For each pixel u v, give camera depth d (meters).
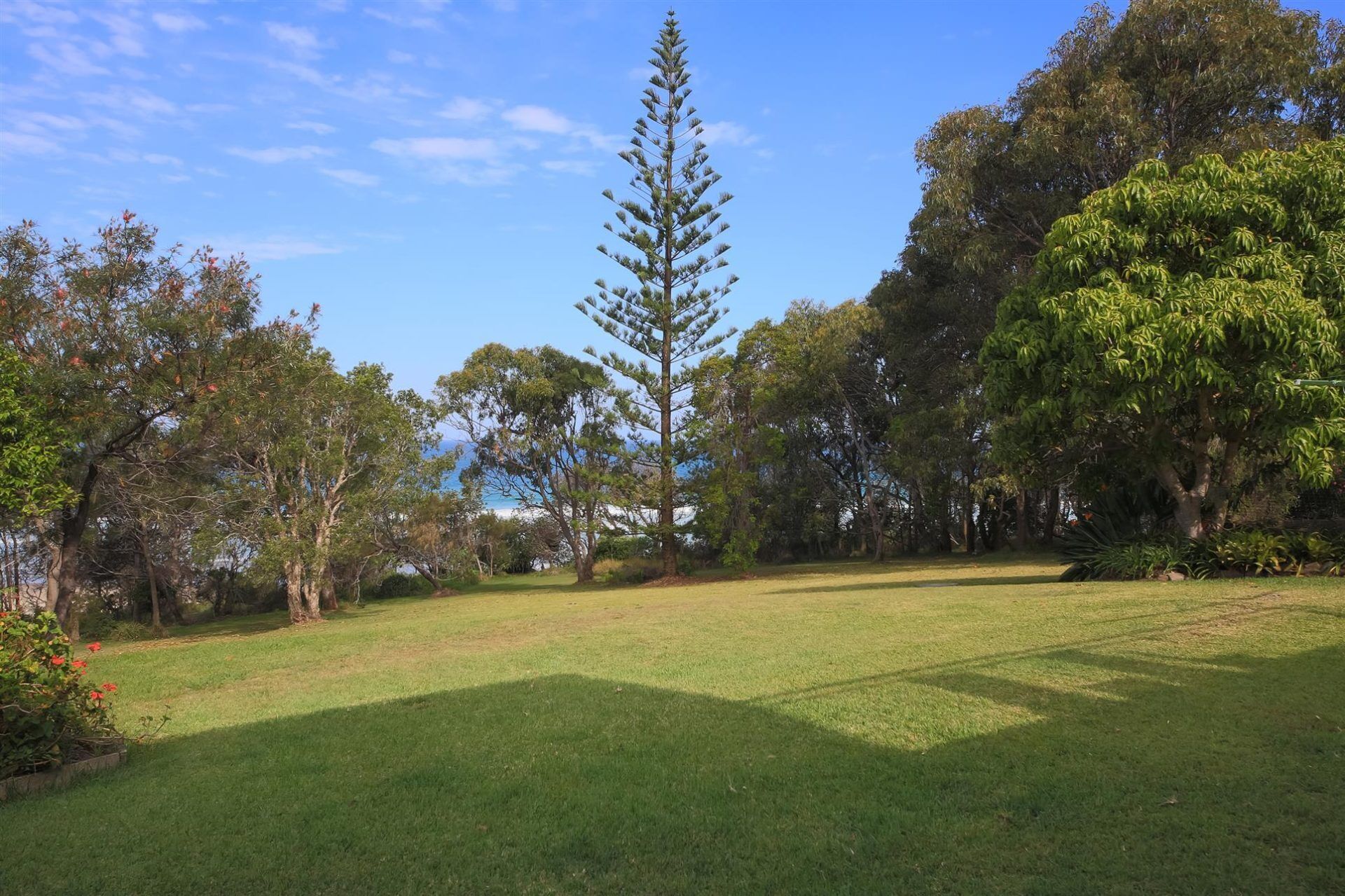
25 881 3.54
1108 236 10.70
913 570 20.55
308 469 17.36
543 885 3.32
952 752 4.53
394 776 4.75
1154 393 9.91
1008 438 12.45
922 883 3.15
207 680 8.76
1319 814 3.41
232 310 13.38
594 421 26.91
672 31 21.72
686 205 22.02
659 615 11.74
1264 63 15.62
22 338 11.93
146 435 14.34
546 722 5.84
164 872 3.59
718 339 22.55
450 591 25.25
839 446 31.92
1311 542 9.92
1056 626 7.78
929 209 19.59
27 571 18.53
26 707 4.91
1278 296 9.24
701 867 3.41
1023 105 18.86
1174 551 10.90
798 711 5.60
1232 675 5.55
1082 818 3.58
